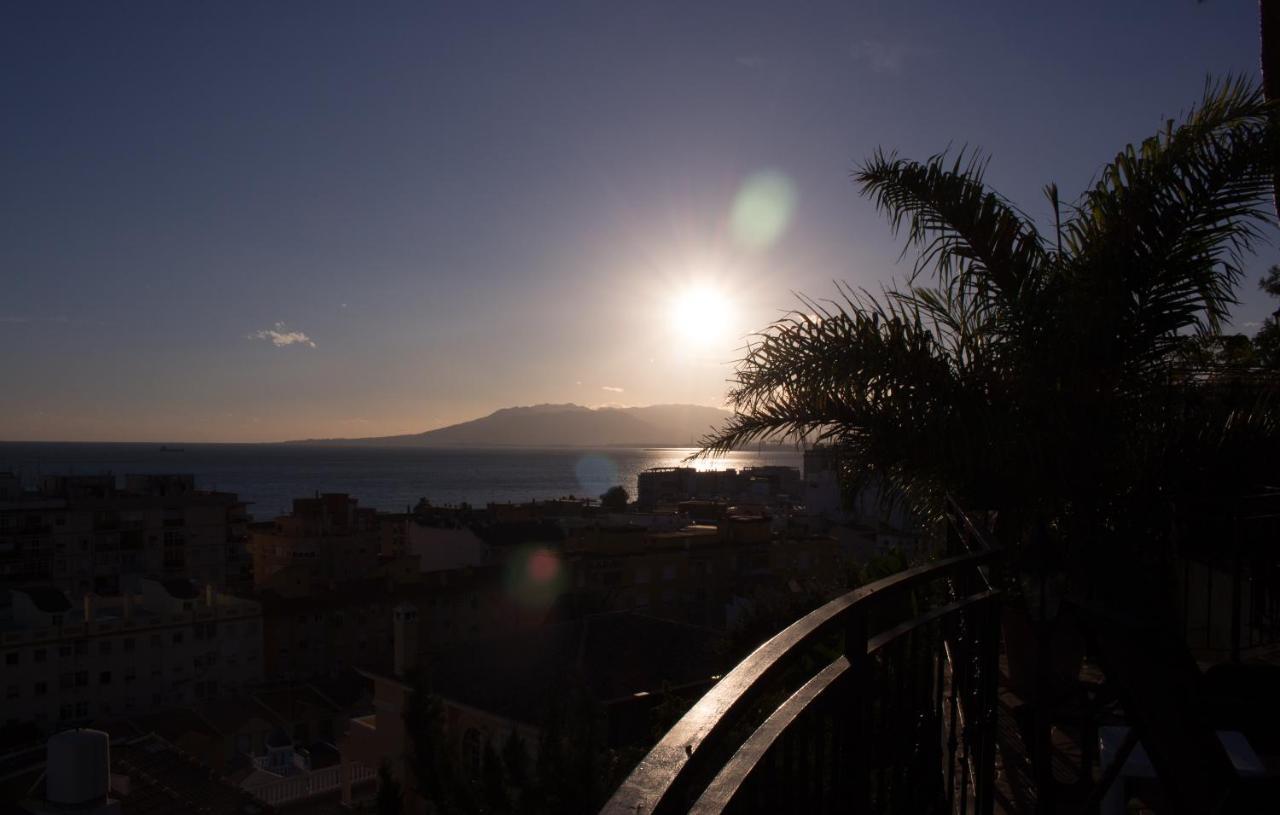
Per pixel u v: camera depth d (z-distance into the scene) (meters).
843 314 6.81
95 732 9.85
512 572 70.06
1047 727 3.82
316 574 89.75
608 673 24.38
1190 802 2.37
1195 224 6.45
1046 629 3.82
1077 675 5.74
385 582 70.56
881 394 6.54
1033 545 3.88
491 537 82.75
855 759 2.72
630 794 1.32
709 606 67.94
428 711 10.49
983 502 6.51
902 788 3.43
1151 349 6.68
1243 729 4.14
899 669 3.28
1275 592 7.38
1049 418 6.23
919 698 3.95
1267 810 2.28
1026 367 6.45
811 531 79.25
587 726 9.55
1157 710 2.59
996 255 6.88
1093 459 6.17
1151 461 6.20
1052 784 3.83
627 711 18.05
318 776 34.56
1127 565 3.46
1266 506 7.21
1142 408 6.46
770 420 6.93
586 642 26.41
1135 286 6.61
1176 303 6.55
